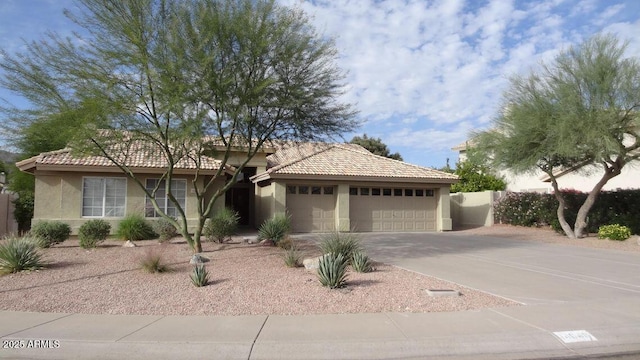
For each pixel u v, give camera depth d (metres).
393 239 20.88
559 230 22.95
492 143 21.06
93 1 11.88
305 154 27.14
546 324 7.25
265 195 25.45
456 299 8.83
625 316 7.73
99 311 8.10
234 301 8.69
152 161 20.36
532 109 18.70
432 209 27.00
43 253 13.80
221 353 6.09
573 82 17.81
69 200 20.02
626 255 15.52
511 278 11.09
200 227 14.79
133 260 13.16
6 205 24.80
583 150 18.02
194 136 12.54
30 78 11.95
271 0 12.51
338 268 9.77
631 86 16.67
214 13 12.02
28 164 19.42
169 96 12.00
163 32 11.99
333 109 14.64
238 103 12.78
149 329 6.98
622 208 21.30
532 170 20.42
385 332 6.81
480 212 29.55
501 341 6.54
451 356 6.14
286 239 16.91
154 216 20.95
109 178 20.61
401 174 25.64
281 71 13.23
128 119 12.67
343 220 24.31
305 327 7.07
